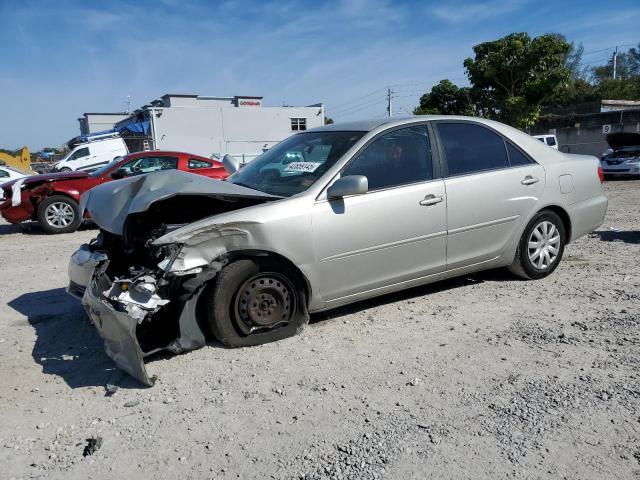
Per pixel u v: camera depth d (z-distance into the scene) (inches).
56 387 148.5
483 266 210.7
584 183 232.7
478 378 142.9
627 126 1120.8
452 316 189.2
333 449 114.3
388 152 188.1
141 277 153.6
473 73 1107.9
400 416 126.0
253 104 1963.6
